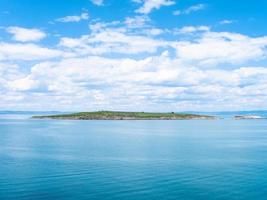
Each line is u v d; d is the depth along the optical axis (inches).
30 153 2822.3
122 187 1620.3
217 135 5034.5
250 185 1658.5
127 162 2333.9
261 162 2336.4
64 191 1544.0
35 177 1831.9
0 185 1651.1
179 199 1427.2
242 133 5511.8
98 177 1838.1
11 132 5659.5
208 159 2481.5
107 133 5492.1
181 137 4667.8
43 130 6284.5
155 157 2588.6
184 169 2068.2
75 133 5438.0
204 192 1531.7
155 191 1549.0
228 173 1947.6
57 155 2694.4
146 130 6353.3
